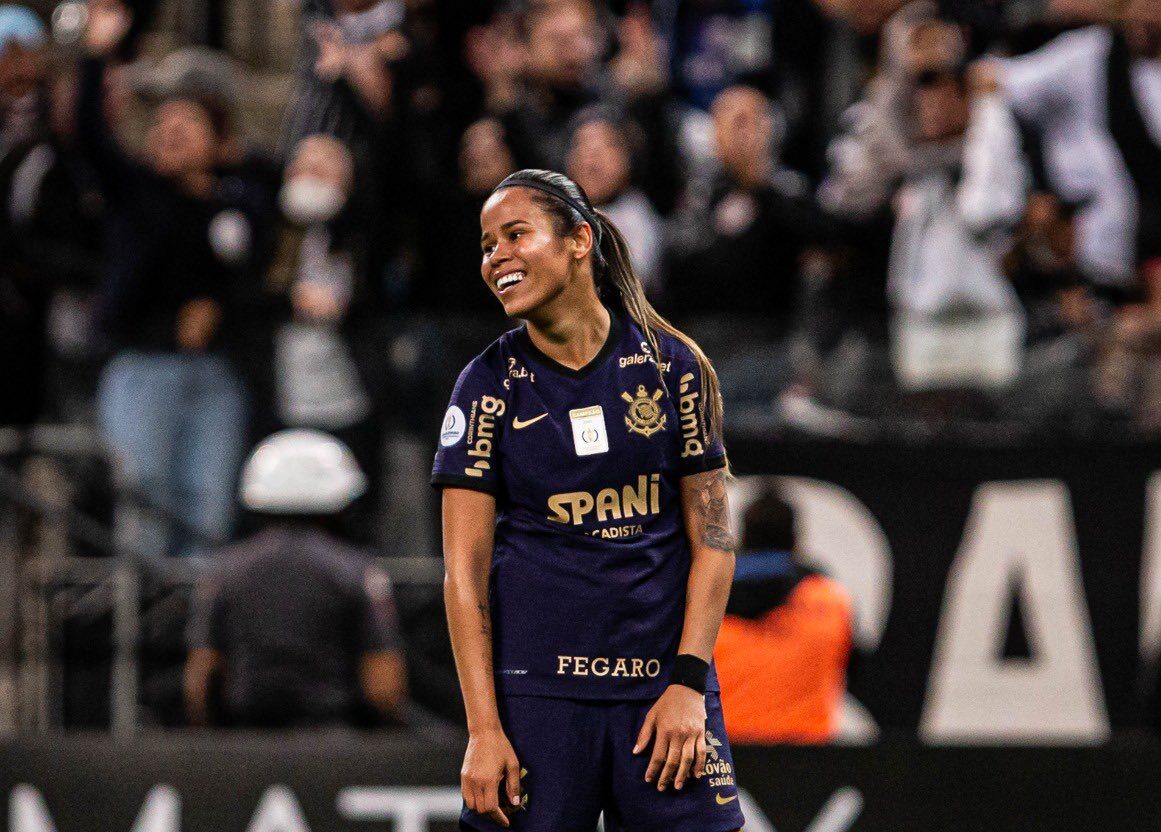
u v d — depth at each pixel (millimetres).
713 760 9023
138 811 16469
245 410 22297
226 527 21906
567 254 9000
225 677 17766
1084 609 20719
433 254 23406
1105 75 23031
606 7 27078
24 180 22531
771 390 22406
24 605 20562
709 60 26625
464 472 9094
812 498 20828
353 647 17812
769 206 22812
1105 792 16875
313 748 16656
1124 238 22859
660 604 9062
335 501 18062
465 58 24984
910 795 16688
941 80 22812
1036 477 20859
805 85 25859
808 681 16375
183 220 21953
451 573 9055
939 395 22359
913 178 22797
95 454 21094
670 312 22906
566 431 9047
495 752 8766
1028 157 22781
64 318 24203
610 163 22391
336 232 22812
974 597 20766
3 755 16484
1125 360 22422
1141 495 20797
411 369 22750
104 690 20469
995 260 22453
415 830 16562
